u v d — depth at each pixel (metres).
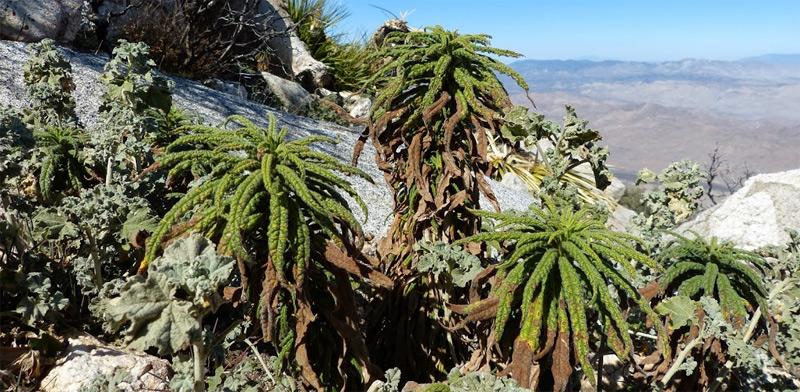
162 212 2.93
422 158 2.77
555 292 2.08
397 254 2.93
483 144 2.65
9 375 2.16
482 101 2.82
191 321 1.47
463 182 2.76
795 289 3.07
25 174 3.01
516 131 4.31
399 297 2.84
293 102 9.66
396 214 2.99
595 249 2.07
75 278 2.74
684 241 2.91
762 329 2.96
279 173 1.98
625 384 3.17
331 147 7.07
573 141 4.36
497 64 2.71
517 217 2.25
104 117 3.27
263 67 10.40
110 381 2.09
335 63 11.91
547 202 2.38
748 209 8.20
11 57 5.65
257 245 2.05
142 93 3.32
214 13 9.41
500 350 2.25
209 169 3.05
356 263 2.05
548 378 2.44
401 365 2.81
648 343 3.47
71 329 2.50
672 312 2.60
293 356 2.17
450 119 2.64
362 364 2.16
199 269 1.49
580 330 1.95
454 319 2.88
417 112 2.72
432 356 2.81
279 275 1.83
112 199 2.51
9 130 2.58
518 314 2.22
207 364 2.69
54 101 3.38
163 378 2.34
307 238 1.91
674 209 4.17
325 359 2.21
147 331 1.43
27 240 2.63
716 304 2.54
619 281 2.08
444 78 2.77
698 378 2.70
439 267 2.55
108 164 2.79
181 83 7.39
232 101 7.57
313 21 12.38
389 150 2.85
